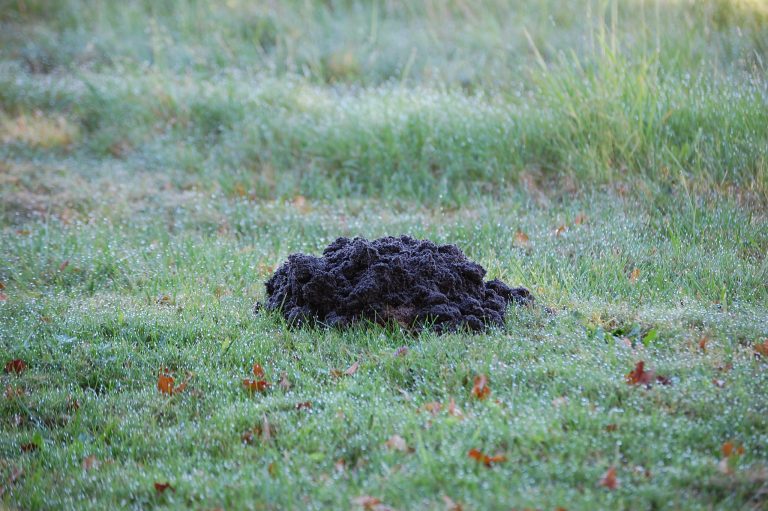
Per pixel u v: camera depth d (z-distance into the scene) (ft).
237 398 20.83
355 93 51.70
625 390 19.30
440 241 32.01
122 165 44.93
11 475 18.03
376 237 33.27
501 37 54.85
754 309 24.11
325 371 21.95
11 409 20.88
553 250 30.17
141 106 49.88
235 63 57.31
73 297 28.30
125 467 18.12
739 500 15.14
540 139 39.01
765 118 35.01
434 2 62.59
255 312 26.32
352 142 42.06
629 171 35.81
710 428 17.49
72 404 21.01
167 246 33.24
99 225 35.81
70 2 67.72
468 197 37.40
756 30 43.45
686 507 14.92
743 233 29.91
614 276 27.50
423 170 39.32
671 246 29.66
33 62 59.26
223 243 33.12
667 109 37.24
